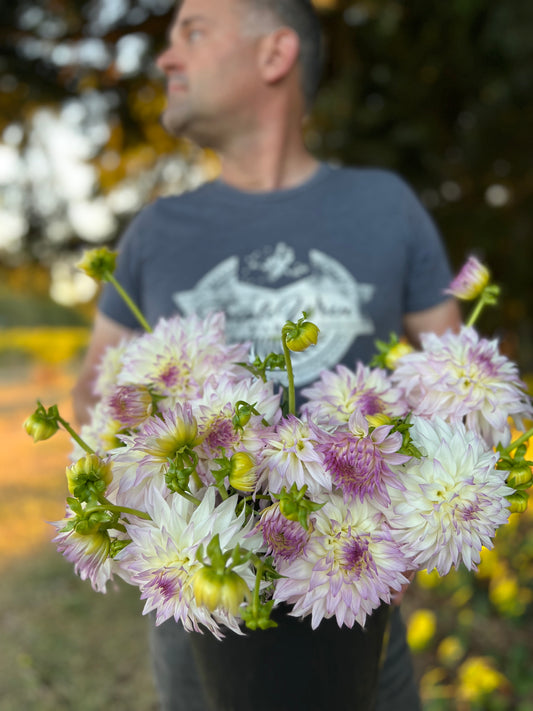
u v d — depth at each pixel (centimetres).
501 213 311
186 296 88
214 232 89
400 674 86
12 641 204
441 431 46
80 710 173
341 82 305
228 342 86
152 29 277
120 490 45
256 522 44
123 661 192
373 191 89
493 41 253
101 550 44
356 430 44
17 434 607
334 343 84
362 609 44
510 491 46
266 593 45
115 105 316
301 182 92
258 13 86
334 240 87
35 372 1223
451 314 92
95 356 96
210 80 86
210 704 57
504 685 162
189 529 42
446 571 45
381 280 86
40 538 307
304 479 43
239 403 43
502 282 311
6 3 273
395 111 297
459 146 299
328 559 43
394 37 292
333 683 51
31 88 303
